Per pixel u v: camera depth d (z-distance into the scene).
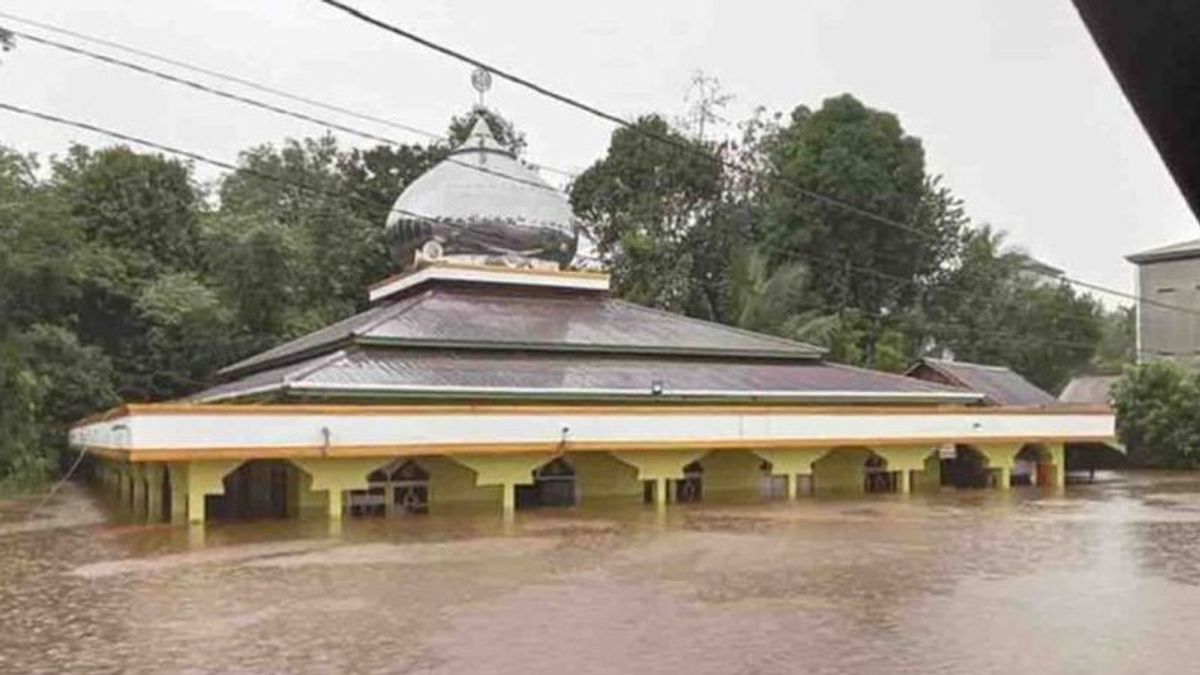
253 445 15.80
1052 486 24.00
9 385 24.06
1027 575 10.49
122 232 31.28
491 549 12.76
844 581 10.19
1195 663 6.72
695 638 7.64
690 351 22.70
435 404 17.81
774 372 23.06
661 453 19.36
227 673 6.74
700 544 13.15
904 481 22.16
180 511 16.78
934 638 7.56
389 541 13.63
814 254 36.50
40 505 20.33
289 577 10.66
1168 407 30.27
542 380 19.19
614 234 36.94
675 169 36.78
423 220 24.69
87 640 7.77
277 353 24.64
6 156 26.72
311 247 33.66
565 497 19.39
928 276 38.72
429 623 8.26
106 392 28.22
